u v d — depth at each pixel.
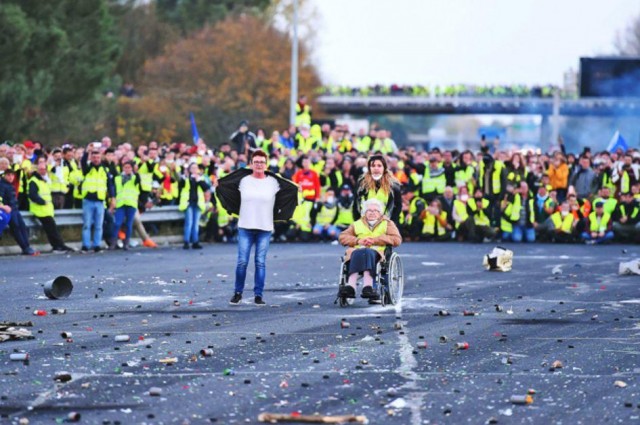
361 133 88.06
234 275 50.12
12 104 107.94
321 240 75.81
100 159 63.56
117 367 27.19
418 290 44.81
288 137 85.50
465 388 25.28
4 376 25.95
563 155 81.56
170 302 40.09
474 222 76.50
